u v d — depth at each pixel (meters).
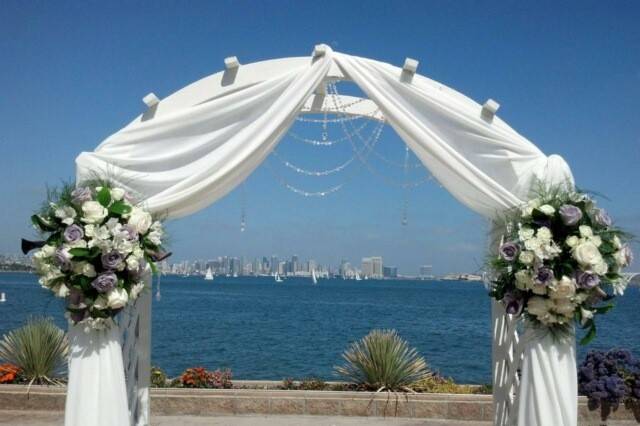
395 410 8.88
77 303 4.95
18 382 9.14
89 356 5.03
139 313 6.18
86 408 4.95
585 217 5.23
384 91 5.80
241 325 31.50
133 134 5.69
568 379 5.20
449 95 5.95
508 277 5.31
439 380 10.07
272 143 5.80
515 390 5.82
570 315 5.11
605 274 5.18
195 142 5.74
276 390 9.03
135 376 6.13
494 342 6.17
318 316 40.22
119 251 4.88
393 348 9.72
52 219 4.98
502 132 5.82
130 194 5.36
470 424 8.53
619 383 8.54
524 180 5.68
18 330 9.73
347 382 9.94
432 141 5.70
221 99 5.74
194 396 8.88
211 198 5.83
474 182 5.64
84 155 5.57
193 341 23.50
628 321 42.22
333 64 5.93
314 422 8.49
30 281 115.62
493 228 5.84
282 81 5.79
